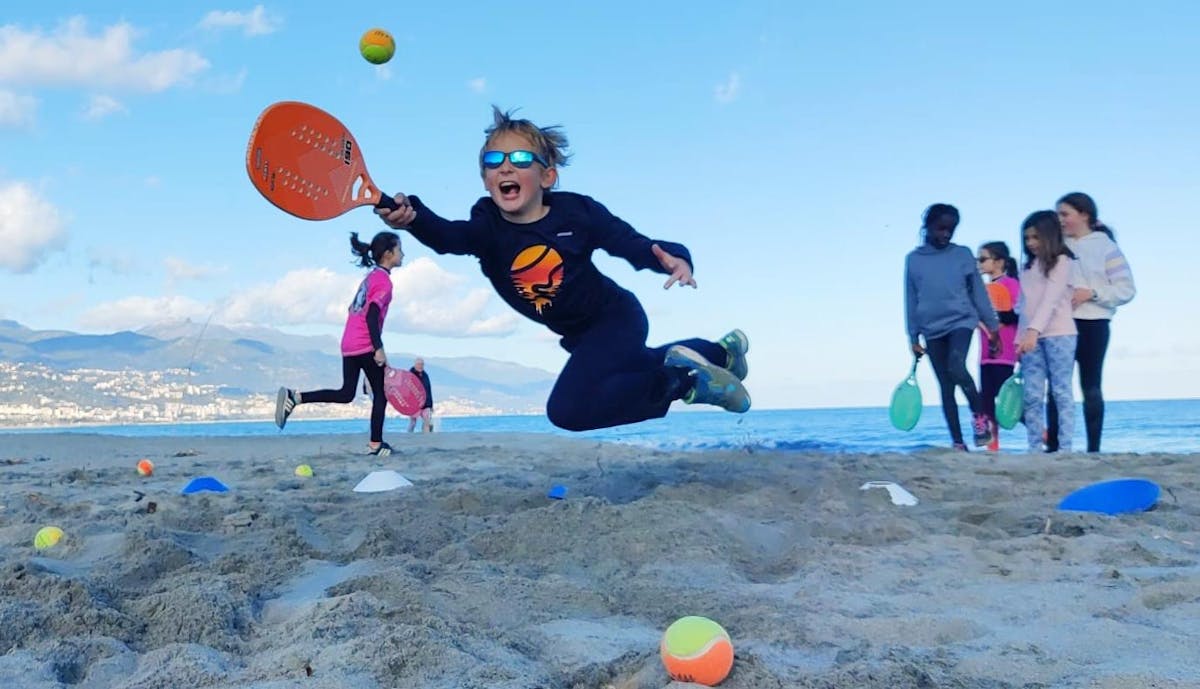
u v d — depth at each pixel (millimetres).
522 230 3508
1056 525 3422
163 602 2209
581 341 3740
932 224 6699
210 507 3939
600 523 3186
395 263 7020
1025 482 4816
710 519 3256
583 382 3559
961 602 2344
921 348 6992
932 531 3379
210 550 3059
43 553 2992
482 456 7113
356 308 7039
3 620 2035
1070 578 2582
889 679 1690
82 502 4207
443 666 1732
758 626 2143
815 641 2016
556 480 5133
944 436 13383
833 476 4914
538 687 1665
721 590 2498
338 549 3135
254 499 4195
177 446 8656
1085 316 6496
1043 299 6426
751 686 1700
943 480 4828
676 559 2838
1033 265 6539
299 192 2891
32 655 1859
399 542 3113
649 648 1941
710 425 21438
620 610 2336
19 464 6977
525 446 8375
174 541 2953
